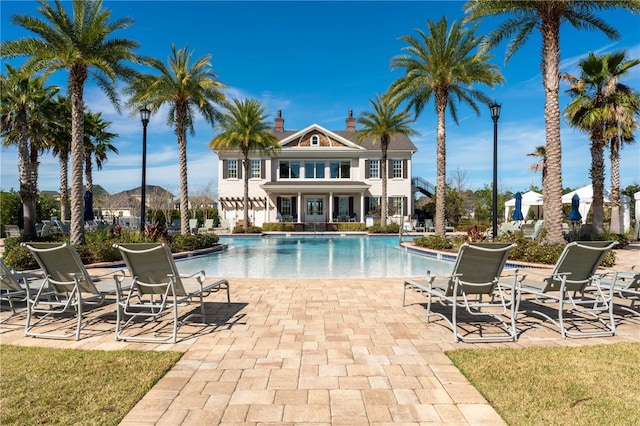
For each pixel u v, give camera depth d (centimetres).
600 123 1636
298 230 3069
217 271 1130
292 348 408
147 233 1482
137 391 302
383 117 2644
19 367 350
